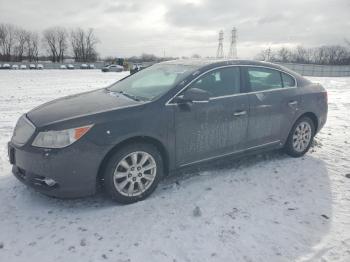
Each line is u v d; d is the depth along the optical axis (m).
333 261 3.04
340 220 3.71
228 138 4.61
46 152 3.51
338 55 82.81
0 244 3.18
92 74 38.34
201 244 3.23
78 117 3.66
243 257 3.07
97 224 3.53
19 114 9.34
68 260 2.99
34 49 100.75
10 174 4.69
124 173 3.85
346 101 13.52
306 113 5.53
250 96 4.76
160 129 3.98
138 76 5.15
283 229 3.51
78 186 3.63
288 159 5.48
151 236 3.34
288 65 60.72
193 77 4.33
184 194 4.21
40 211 3.76
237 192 4.30
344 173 4.99
